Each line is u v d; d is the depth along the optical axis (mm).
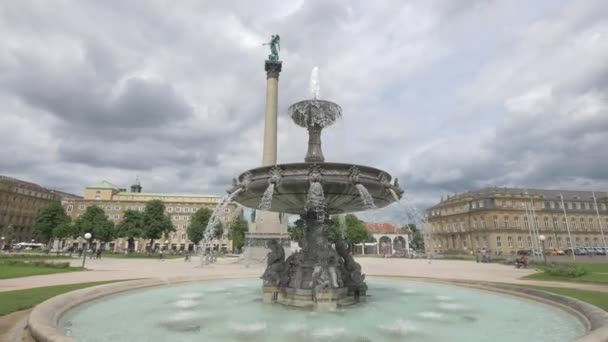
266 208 11094
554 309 8672
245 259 36500
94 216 79500
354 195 9156
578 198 97188
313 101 10766
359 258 62375
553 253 80250
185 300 9945
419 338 5926
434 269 28344
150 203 75375
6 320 7406
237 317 7578
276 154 42594
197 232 84312
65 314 7578
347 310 8469
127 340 5695
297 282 9391
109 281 15852
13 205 102500
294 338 5848
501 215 88750
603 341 4609
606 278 18625
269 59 45500
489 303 9625
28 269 23312
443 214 104312
